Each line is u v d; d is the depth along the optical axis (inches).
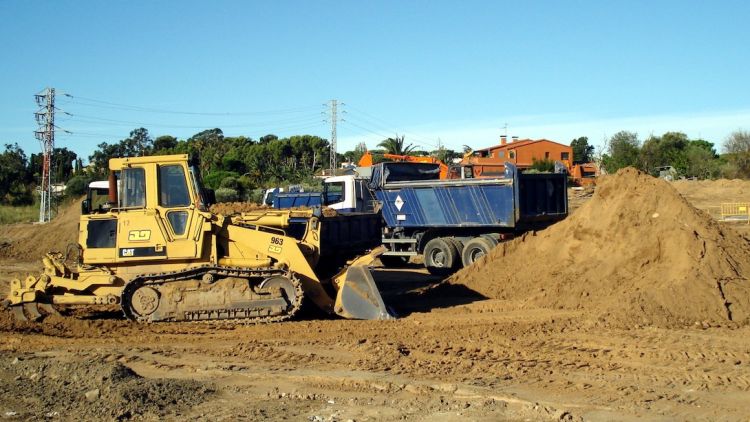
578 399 306.8
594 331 438.0
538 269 586.9
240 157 2901.1
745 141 2511.1
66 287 485.7
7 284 758.5
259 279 475.8
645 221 562.9
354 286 483.8
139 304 474.6
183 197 482.9
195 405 304.0
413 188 842.8
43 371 351.3
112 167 487.8
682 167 2470.5
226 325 470.9
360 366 365.4
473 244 783.1
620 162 2512.3
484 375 345.7
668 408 294.0
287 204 949.2
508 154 2797.7
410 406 300.7
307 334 441.7
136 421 283.9
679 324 454.9
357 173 1037.8
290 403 306.7
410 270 874.1
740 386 323.6
